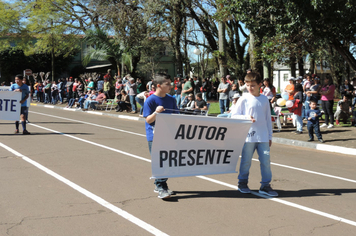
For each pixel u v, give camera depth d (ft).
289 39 47.80
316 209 15.64
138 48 93.15
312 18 39.47
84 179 19.52
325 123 42.11
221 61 70.44
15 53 137.49
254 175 21.80
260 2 44.06
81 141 32.22
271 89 41.52
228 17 56.24
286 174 22.31
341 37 43.14
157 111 15.80
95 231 12.68
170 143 16.25
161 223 13.60
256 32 48.01
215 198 16.89
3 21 102.06
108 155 26.30
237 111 17.60
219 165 17.52
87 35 89.25
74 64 152.25
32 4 103.40
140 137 36.09
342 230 13.30
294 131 39.55
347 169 24.23
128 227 13.14
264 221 14.06
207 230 13.03
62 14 99.40
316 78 45.70
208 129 16.78
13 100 34.22
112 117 58.29
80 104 70.33
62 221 13.53
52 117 54.60
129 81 62.13
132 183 18.99
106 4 89.20
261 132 17.24
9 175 19.94
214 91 103.55
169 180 20.10
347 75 110.11
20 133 35.94
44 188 17.69
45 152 26.63
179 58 104.01
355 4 37.19
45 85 92.84
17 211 14.47
